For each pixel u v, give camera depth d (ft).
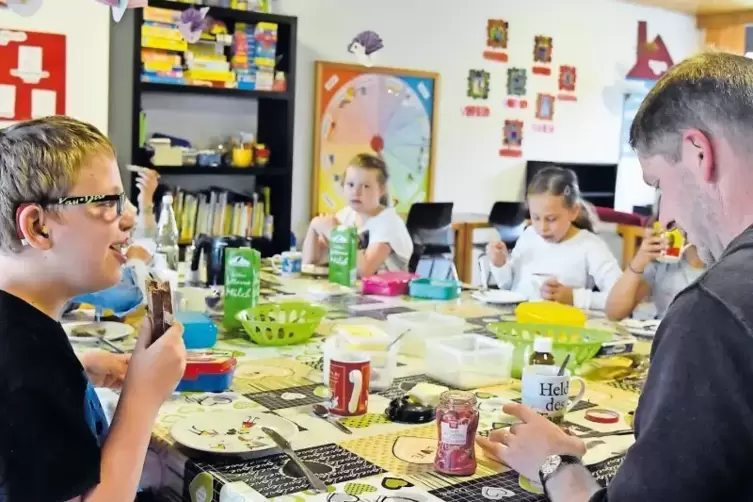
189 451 4.44
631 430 4.98
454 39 20.03
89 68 14.23
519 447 4.22
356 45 17.26
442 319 7.25
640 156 3.59
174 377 4.03
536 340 5.30
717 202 3.30
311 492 3.94
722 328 2.95
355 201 10.81
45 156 3.63
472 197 20.98
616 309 8.27
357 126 18.63
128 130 14.84
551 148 22.43
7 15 13.37
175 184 16.29
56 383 3.49
